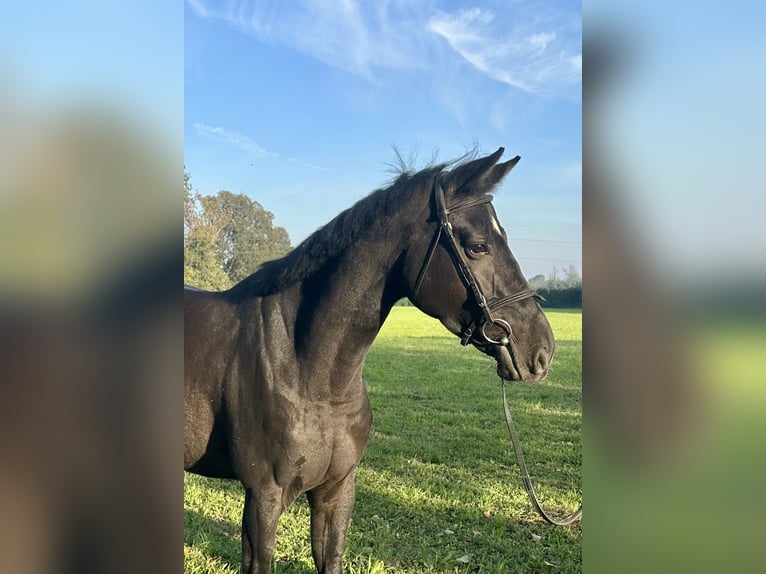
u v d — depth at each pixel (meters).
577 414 6.88
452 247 1.98
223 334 2.26
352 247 2.08
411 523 3.71
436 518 3.79
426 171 2.12
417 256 2.02
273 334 2.13
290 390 2.07
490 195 2.06
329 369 2.08
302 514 3.86
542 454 5.25
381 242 2.06
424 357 12.30
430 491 4.28
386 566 3.14
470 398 7.84
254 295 2.28
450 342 15.33
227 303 2.37
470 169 2.03
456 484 4.42
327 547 2.32
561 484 4.46
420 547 3.36
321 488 2.25
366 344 2.12
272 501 2.11
